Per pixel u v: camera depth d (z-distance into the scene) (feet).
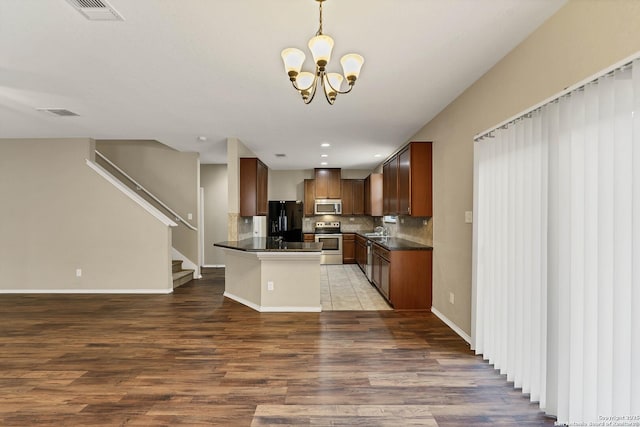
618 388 5.12
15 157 16.76
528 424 6.43
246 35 7.16
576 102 5.87
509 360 7.97
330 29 6.93
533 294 7.06
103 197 16.94
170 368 8.65
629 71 4.97
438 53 8.00
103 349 9.86
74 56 8.07
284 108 11.95
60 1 5.92
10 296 16.28
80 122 13.79
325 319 12.76
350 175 27.99
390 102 11.41
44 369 8.58
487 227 9.04
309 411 6.82
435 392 7.54
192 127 14.49
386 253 14.96
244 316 13.14
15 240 16.80
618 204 5.08
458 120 10.94
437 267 13.23
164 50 7.80
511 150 7.88
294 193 27.91
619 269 5.09
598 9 5.49
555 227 6.55
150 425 6.35
